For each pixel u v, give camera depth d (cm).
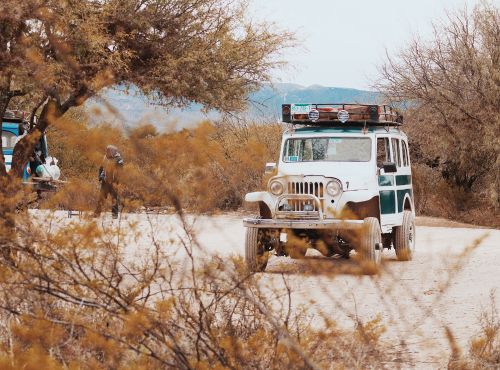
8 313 949
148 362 872
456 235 4828
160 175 801
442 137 6912
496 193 6512
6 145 5034
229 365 879
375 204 3048
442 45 7000
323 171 3041
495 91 6731
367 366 1032
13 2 2008
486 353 1178
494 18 6888
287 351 907
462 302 2056
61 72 2161
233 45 3083
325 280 2195
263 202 2947
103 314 938
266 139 4822
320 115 3216
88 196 942
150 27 2772
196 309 1027
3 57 1991
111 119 768
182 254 1672
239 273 990
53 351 848
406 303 1967
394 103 7181
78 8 2478
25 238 916
